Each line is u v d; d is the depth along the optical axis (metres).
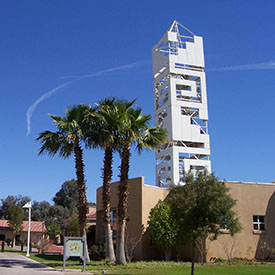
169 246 25.58
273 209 28.77
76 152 23.58
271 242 27.91
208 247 25.81
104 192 23.45
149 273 17.89
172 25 59.53
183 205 16.42
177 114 54.38
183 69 56.91
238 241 26.94
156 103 58.69
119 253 21.95
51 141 23.61
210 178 16.94
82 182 23.31
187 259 26.45
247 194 28.23
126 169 22.84
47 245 32.91
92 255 25.45
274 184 29.39
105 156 23.73
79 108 23.84
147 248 27.00
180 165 53.16
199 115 55.53
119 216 22.34
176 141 53.78
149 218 26.72
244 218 27.61
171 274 17.53
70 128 23.20
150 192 28.25
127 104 23.47
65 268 19.67
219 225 16.89
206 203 16.12
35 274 16.64
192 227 16.34
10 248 44.78
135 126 23.00
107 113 22.72
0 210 84.44
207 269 20.30
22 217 53.91
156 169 55.47
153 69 60.50
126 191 22.66
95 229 36.25
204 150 54.22
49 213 83.44
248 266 22.53
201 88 56.78
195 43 58.72
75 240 19.05
